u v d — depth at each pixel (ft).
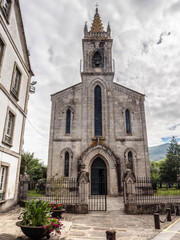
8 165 42.11
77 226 30.81
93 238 24.61
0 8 38.65
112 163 70.69
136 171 72.23
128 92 82.33
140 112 79.82
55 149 74.74
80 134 76.64
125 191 44.86
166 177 131.23
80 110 80.12
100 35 94.68
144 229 29.53
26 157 105.91
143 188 69.00
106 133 76.59
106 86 83.20
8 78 42.60
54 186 49.80
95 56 90.84
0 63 38.58
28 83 56.18
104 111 79.77
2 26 39.45
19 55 48.93
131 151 74.79
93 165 72.84
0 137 38.52
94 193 69.97
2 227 26.73
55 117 79.15
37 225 22.04
